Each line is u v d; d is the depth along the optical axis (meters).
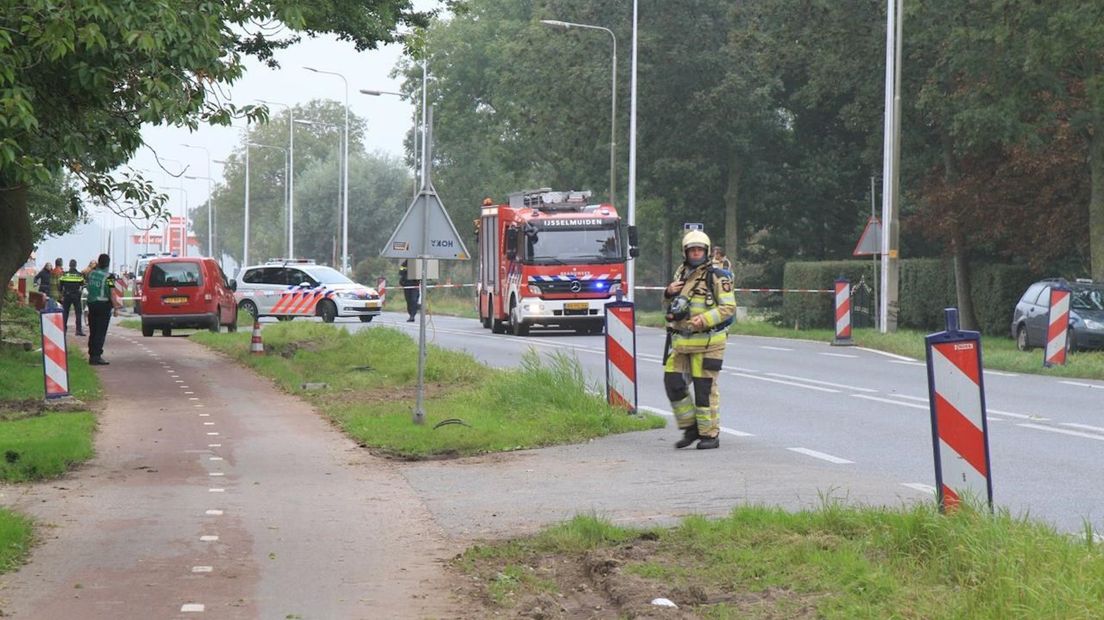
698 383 19.95
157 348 44.28
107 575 11.77
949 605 8.98
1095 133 49.69
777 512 12.97
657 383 31.36
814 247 85.69
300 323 51.78
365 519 14.63
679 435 21.59
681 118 80.19
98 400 27.69
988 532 10.35
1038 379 32.44
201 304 52.16
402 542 13.33
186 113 18.19
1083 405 25.92
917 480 16.59
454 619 10.26
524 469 18.33
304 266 68.38
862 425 22.86
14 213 30.47
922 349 40.31
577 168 87.81
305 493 16.48
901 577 10.10
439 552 12.81
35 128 17.44
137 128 18.89
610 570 11.32
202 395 28.94
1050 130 52.69
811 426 22.77
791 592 10.18
